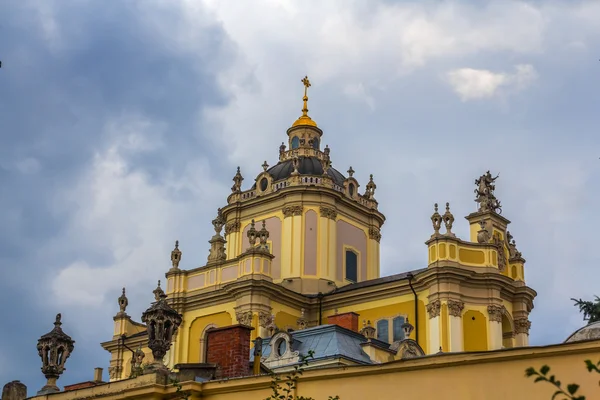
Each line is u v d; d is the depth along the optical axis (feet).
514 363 70.13
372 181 250.78
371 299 214.07
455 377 72.59
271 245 232.94
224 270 223.92
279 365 135.44
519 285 213.66
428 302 203.92
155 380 92.12
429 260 206.80
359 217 243.40
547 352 68.59
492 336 202.59
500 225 220.43
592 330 77.97
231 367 103.96
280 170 243.81
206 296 221.66
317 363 131.03
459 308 201.46
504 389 69.97
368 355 138.31
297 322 217.36
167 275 230.68
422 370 74.49
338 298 217.77
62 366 104.37
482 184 222.89
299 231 229.45
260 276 215.72
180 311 226.17
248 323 210.38
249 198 240.53
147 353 230.48
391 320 209.15
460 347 198.49
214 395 86.99
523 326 211.61
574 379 66.90
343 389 78.28
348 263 234.99
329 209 232.32
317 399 79.20
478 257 208.13
